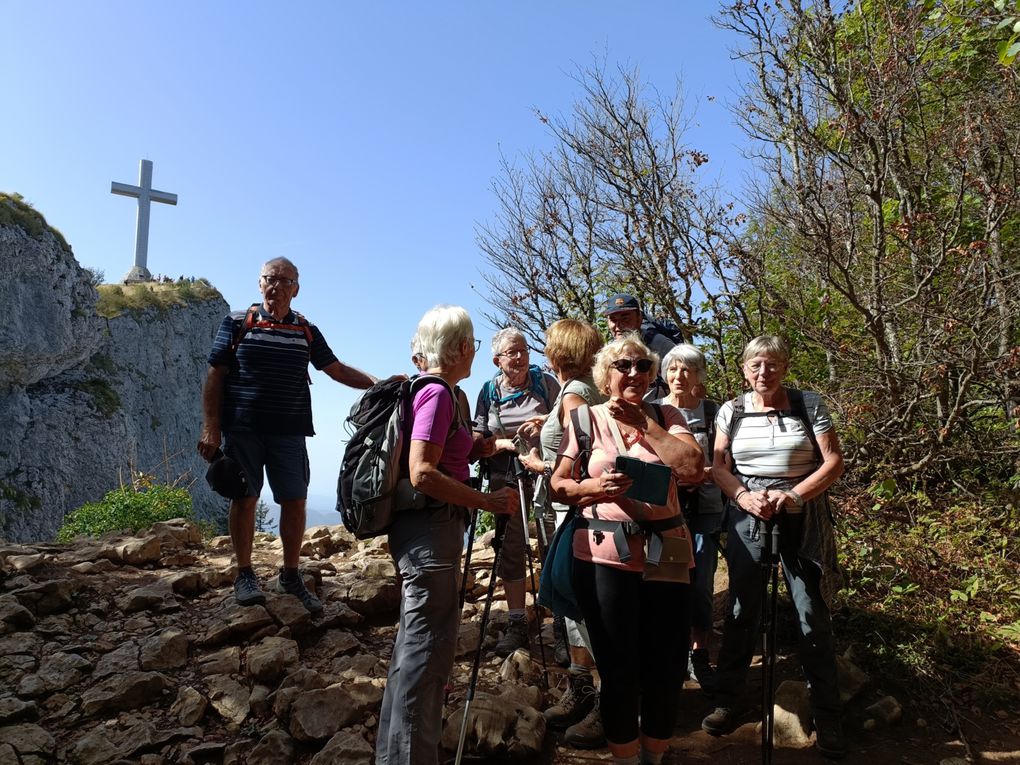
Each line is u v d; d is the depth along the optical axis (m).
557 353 3.10
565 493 2.52
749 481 2.94
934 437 5.25
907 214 5.75
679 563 2.46
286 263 3.72
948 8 5.71
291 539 3.70
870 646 3.47
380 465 2.35
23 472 35.16
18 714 2.80
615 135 7.20
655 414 2.71
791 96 6.18
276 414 3.61
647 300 6.99
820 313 6.11
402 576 2.40
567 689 3.13
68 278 37.56
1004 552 4.37
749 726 2.99
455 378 2.53
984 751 2.78
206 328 56.09
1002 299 4.98
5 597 3.56
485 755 2.69
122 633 3.46
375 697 2.94
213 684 3.06
